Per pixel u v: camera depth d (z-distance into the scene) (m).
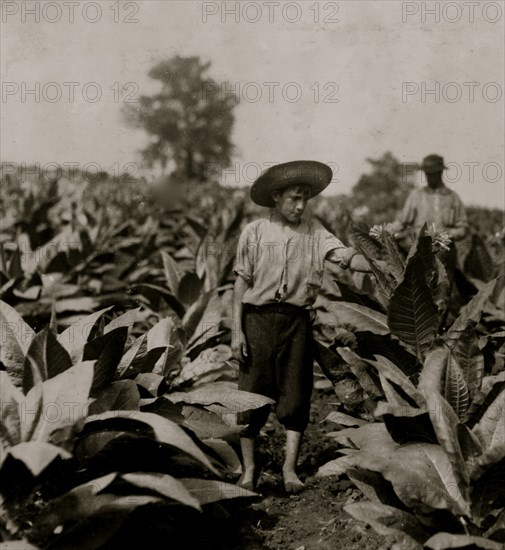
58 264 6.33
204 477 3.56
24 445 2.40
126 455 3.03
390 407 2.80
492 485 2.61
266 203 3.83
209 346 4.88
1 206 12.17
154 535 3.02
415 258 3.17
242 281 3.69
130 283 6.99
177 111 28.89
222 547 3.13
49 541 2.52
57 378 2.70
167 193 12.41
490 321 5.05
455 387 3.07
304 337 3.72
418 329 3.41
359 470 3.04
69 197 12.36
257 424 3.68
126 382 3.02
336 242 3.72
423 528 2.74
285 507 3.53
